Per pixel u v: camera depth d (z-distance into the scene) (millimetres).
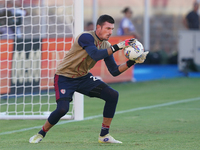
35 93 33000
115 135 17344
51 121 15086
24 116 22078
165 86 38875
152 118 22000
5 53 31859
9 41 31859
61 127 19547
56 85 15273
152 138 16469
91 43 14523
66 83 15180
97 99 31469
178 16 77812
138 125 19859
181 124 19984
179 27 78000
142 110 25172
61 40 32844
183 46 51406
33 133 18250
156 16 77688
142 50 14797
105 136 15383
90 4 74688
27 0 47281
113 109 15305
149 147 14328
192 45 51406
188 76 47156
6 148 14312
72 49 15102
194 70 52000
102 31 14648
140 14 77188
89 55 14398
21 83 32188
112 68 15586
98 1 76188
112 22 14672
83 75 15461
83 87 15461
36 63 32781
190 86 38438
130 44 14680
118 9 76750
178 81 42562
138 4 76875
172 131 18125
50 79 33875
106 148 14086
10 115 22281
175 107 26312
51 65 33406
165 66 62656
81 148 14102
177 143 15203
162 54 67188
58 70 15398
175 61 67312
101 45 15344
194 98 30781
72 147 14344
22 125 20531
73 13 22188
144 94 33688
